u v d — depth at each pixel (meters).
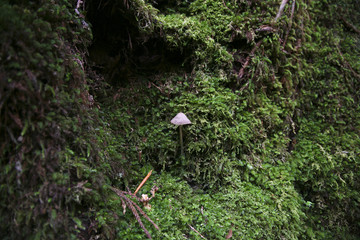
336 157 3.14
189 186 2.58
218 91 2.82
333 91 3.58
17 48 1.56
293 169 2.91
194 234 2.12
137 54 2.86
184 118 2.43
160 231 1.99
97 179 1.88
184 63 2.96
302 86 3.39
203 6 3.05
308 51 3.52
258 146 2.85
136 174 2.45
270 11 3.12
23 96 1.58
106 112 2.63
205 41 2.82
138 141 2.63
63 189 1.66
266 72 2.97
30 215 1.55
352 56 3.98
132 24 2.63
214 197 2.51
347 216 3.11
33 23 1.66
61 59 1.81
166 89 2.83
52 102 1.72
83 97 2.04
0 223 1.55
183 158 2.62
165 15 3.09
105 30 2.67
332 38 3.89
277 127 3.06
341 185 3.11
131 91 2.84
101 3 2.45
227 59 2.86
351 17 4.44
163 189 2.37
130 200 2.02
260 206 2.45
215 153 2.66
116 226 1.88
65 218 1.64
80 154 1.88
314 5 3.94
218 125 2.66
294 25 3.37
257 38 3.00
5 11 1.51
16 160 1.58
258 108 2.92
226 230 2.21
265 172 2.74
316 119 3.46
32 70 1.62
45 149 1.65
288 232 2.46
